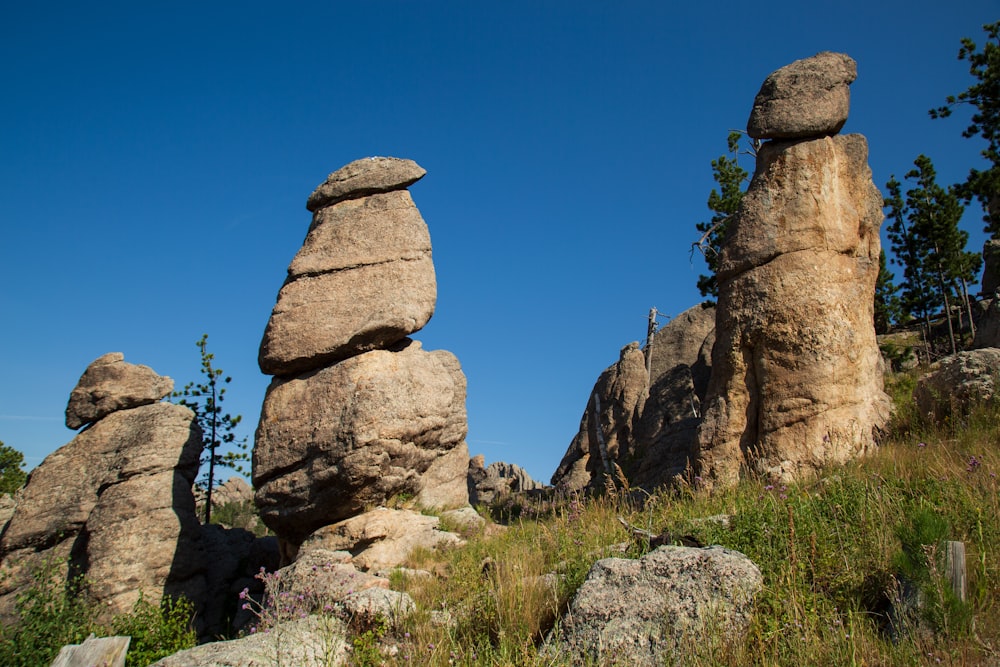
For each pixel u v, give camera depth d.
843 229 16.56
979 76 32.56
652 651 8.09
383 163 20.69
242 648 10.09
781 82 17.34
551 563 12.02
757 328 16.08
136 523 20.48
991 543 9.07
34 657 15.23
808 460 15.05
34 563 20.94
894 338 42.47
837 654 7.46
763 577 9.06
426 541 17.09
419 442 18.28
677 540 10.35
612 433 34.59
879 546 9.16
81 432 22.84
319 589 13.46
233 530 25.06
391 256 19.42
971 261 42.75
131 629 15.63
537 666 8.14
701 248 37.56
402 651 9.85
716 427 16.00
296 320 18.95
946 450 12.85
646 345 39.12
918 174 43.88
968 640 7.45
